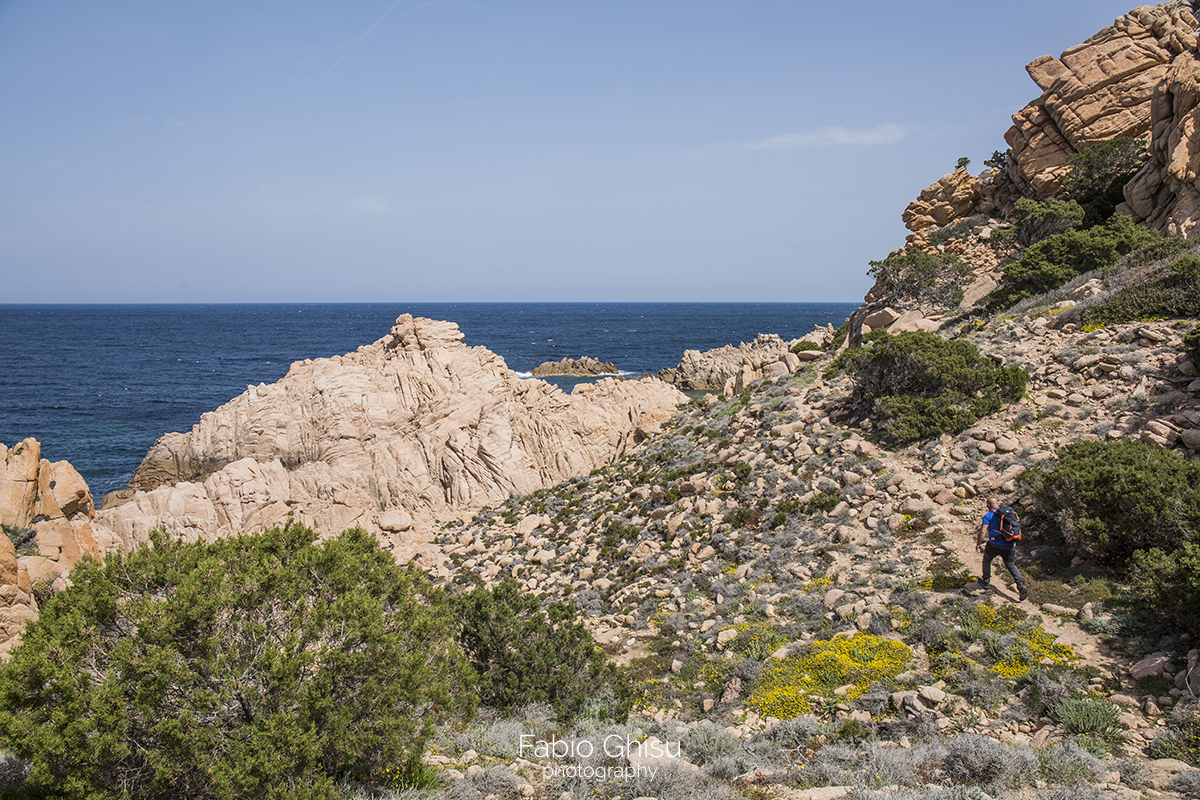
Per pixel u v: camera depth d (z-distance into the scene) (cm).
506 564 2758
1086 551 1506
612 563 2431
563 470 4203
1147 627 1262
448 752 1104
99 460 6600
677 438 3419
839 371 3178
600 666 1480
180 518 3509
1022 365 2403
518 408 4672
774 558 1938
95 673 847
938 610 1470
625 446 4184
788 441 2595
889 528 1866
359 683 946
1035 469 1759
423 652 1095
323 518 3559
